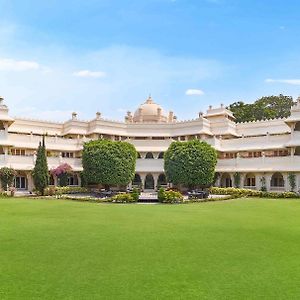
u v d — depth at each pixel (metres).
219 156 76.94
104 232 22.05
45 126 82.94
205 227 24.42
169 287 12.27
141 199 49.31
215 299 11.27
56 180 69.00
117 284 12.52
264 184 66.81
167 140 80.75
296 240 20.17
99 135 83.44
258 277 13.44
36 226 24.12
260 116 108.25
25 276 13.32
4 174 59.94
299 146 65.12
